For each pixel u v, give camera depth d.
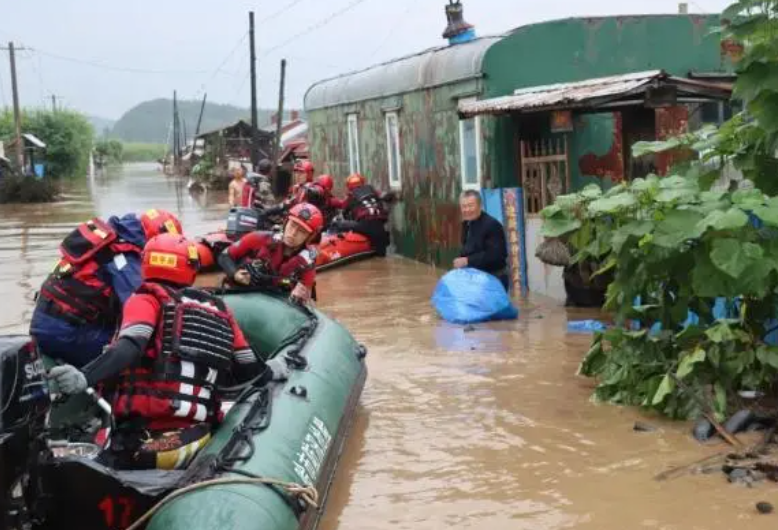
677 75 12.83
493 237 10.53
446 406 6.96
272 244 7.68
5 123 65.44
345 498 5.34
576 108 10.30
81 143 69.75
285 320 7.22
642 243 6.23
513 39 12.31
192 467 4.30
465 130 12.98
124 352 4.37
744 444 5.82
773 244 5.96
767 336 6.77
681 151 7.62
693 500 5.12
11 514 3.70
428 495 5.36
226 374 4.87
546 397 7.04
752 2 6.30
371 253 15.63
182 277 4.66
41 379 3.97
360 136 17.64
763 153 6.56
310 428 5.15
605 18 12.52
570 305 10.45
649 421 6.39
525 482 5.48
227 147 49.12
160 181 61.47
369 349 8.87
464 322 9.82
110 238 5.86
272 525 4.01
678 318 6.59
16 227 24.84
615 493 5.27
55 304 5.88
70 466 4.09
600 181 11.56
